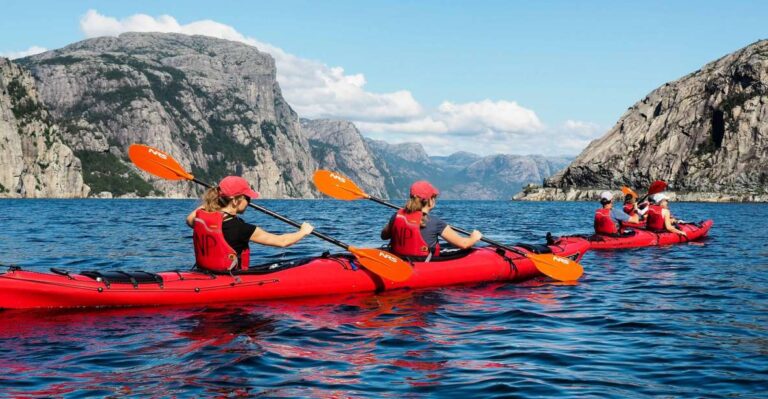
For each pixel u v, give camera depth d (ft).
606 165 585.22
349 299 29.07
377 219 127.03
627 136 594.65
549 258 35.37
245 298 27.84
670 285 35.01
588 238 53.31
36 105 610.65
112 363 18.78
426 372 18.33
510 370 18.58
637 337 22.76
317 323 24.30
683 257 48.85
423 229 32.65
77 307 25.49
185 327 23.32
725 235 76.18
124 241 62.34
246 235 28.07
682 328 24.23
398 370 18.48
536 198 613.93
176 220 116.26
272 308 26.76
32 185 570.05
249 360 19.15
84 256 48.16
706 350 20.94
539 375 18.13
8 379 17.16
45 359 19.13
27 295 24.72
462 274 33.53
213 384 16.93
